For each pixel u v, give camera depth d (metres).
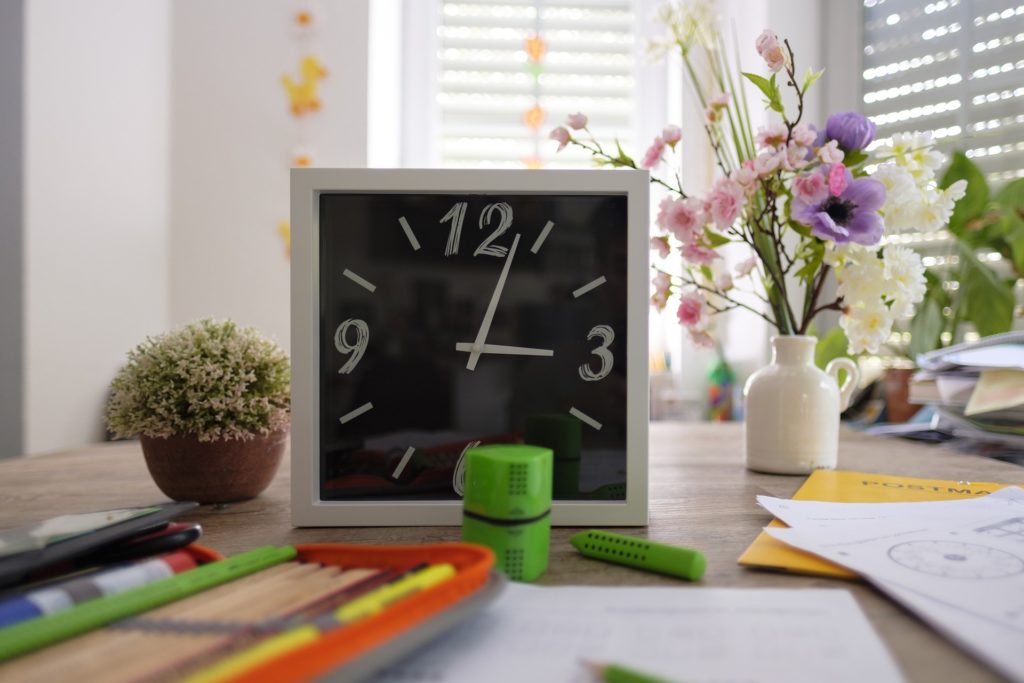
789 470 0.74
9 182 1.35
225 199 1.93
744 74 0.72
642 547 0.44
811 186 0.67
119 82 1.67
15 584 0.35
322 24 1.91
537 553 0.42
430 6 2.12
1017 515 0.52
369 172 0.56
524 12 2.13
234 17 1.91
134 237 1.75
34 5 1.38
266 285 1.94
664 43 0.91
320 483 0.55
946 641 0.32
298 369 0.55
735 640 0.31
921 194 0.73
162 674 0.24
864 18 1.74
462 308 0.58
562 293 0.58
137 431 0.57
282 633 0.27
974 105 1.46
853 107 1.74
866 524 0.49
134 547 0.40
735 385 1.88
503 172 0.57
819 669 0.29
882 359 1.56
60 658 0.27
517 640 0.32
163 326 1.90
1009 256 1.35
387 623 0.27
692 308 0.82
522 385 0.57
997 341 0.99
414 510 0.55
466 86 2.13
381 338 0.57
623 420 0.56
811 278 0.77
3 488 0.68
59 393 1.46
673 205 0.76
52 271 1.44
